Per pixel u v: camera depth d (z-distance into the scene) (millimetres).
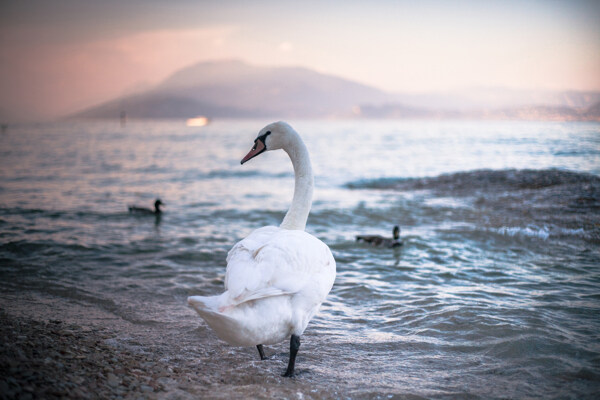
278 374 4863
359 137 87875
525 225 12320
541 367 4938
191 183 25750
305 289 4406
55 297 7480
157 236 12234
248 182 26266
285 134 5859
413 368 5074
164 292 7879
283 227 5762
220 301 3984
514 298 7258
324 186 23109
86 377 4152
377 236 11391
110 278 8586
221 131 152125
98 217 15094
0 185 23672
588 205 13688
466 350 5500
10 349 4457
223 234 12609
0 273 8664
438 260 9836
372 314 6926
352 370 5031
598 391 4395
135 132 140125
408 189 20484
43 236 11805
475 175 20531
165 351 5477
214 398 4145
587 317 6359
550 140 30828
